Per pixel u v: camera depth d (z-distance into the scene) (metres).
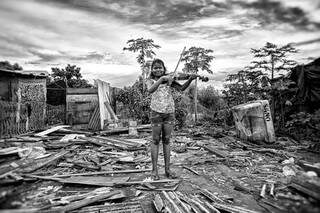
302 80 9.34
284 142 7.97
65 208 3.02
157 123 4.26
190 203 3.31
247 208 3.20
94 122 12.39
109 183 4.07
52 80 17.92
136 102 13.79
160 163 5.68
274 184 4.04
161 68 4.36
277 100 10.46
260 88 10.73
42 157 5.69
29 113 10.00
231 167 5.33
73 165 5.36
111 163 5.67
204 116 15.92
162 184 4.14
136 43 14.52
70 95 13.19
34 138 8.02
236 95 13.11
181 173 4.91
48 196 3.57
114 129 10.57
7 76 9.19
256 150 6.83
